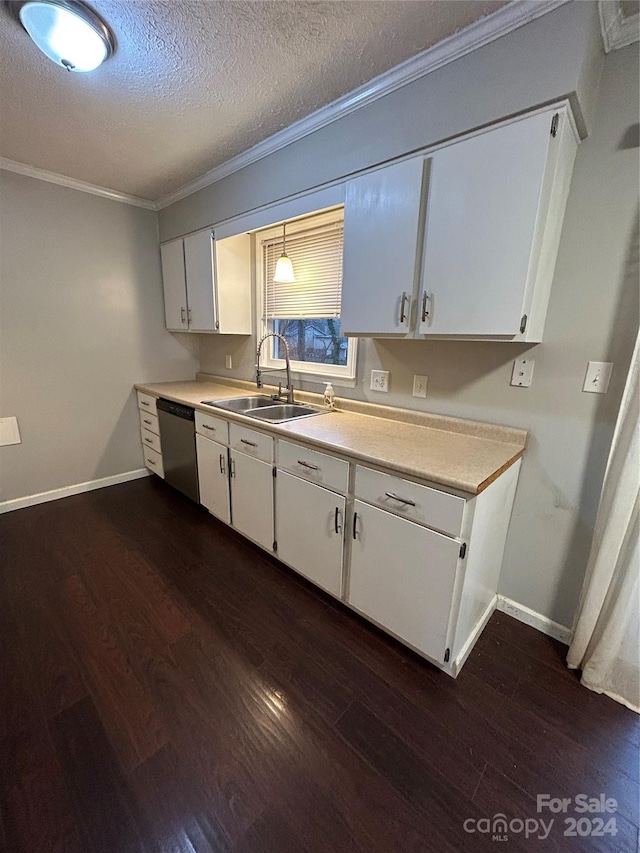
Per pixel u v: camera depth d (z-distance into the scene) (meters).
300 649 1.60
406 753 1.21
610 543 1.34
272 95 1.64
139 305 3.16
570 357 1.48
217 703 1.35
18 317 2.58
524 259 1.26
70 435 2.95
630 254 1.32
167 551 2.29
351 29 1.28
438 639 1.42
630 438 1.27
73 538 2.40
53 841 0.98
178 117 1.82
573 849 0.99
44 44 1.31
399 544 1.46
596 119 1.31
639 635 1.33
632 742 1.26
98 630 1.67
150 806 1.05
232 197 2.38
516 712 1.35
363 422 2.01
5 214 2.43
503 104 1.23
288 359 2.48
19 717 1.29
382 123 1.55
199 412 2.49
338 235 2.26
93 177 2.58
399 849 0.98
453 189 1.37
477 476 1.28
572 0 1.08
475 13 1.20
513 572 1.78
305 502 1.82
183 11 1.20
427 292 1.49
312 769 1.16
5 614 1.75
